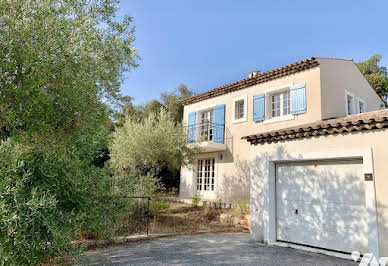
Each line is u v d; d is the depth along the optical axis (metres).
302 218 7.47
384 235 5.69
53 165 3.88
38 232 3.42
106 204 5.51
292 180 7.86
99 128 5.04
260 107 13.79
